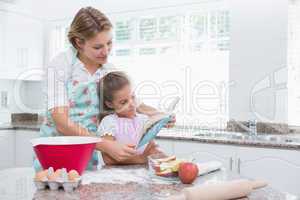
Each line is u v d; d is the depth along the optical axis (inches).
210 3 133.6
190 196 37.8
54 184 43.6
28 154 145.8
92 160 61.9
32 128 143.6
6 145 146.9
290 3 118.5
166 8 142.9
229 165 104.0
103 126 64.6
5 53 151.3
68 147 45.6
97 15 59.5
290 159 95.7
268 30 119.3
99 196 41.3
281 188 97.1
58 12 166.9
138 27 150.8
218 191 39.1
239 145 102.7
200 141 108.4
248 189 41.6
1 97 164.9
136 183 47.6
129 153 54.3
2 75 150.5
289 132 118.4
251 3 122.0
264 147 99.1
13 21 154.1
